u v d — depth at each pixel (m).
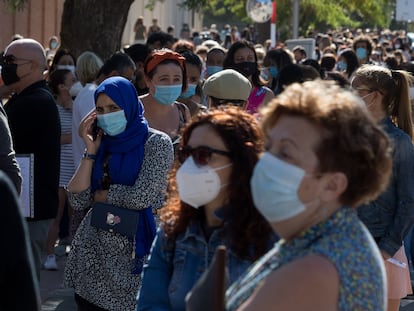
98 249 7.32
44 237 9.27
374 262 3.47
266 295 3.38
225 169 4.96
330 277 3.36
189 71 11.30
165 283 5.15
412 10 47.59
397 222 7.34
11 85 9.35
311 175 3.53
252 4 31.31
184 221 5.09
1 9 34.97
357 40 23.06
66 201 12.91
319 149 3.52
